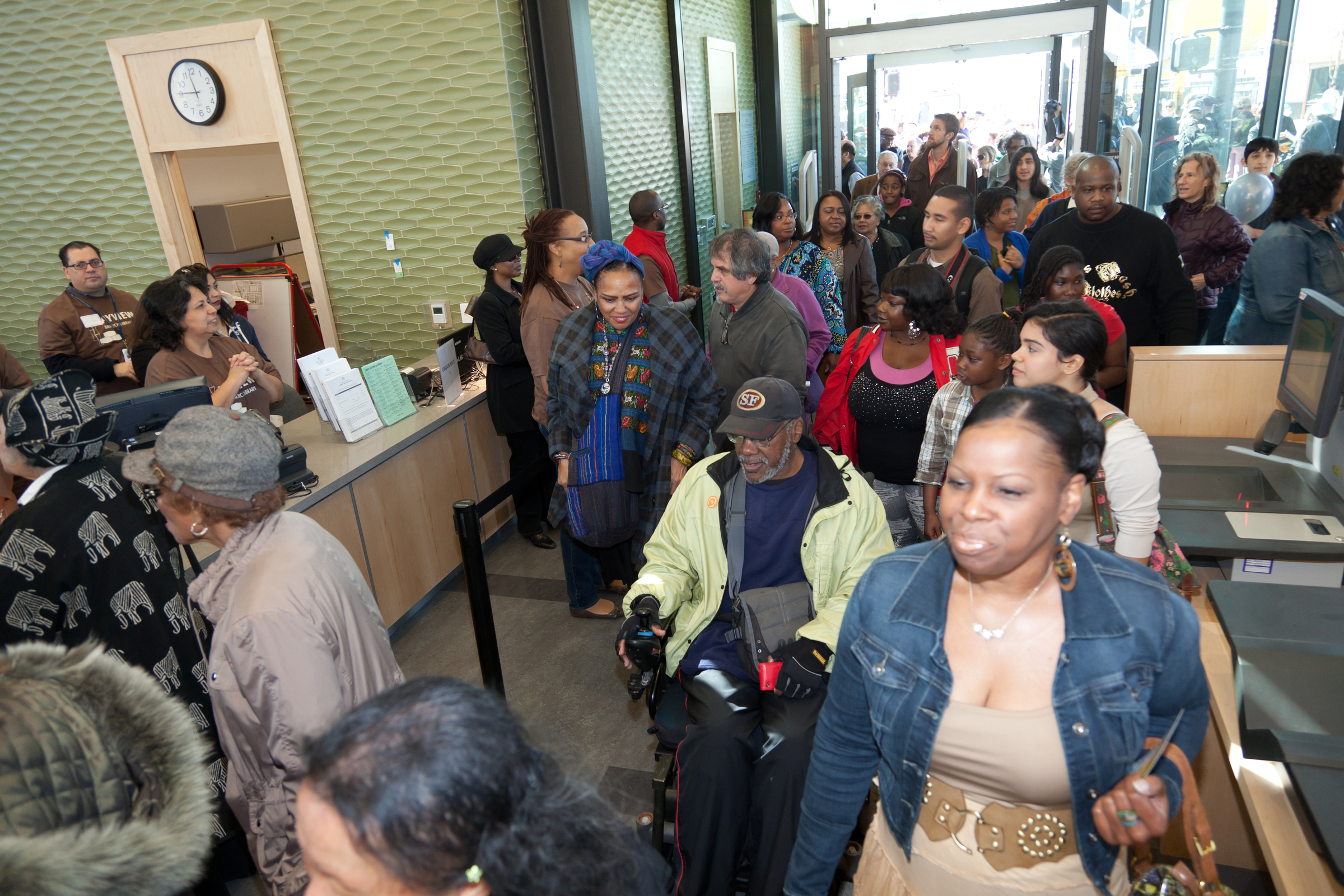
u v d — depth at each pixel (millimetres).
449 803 709
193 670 1985
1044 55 7477
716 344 3254
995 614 1136
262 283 5402
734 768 1857
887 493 2893
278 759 1498
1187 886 1115
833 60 7910
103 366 4586
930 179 6730
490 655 2613
